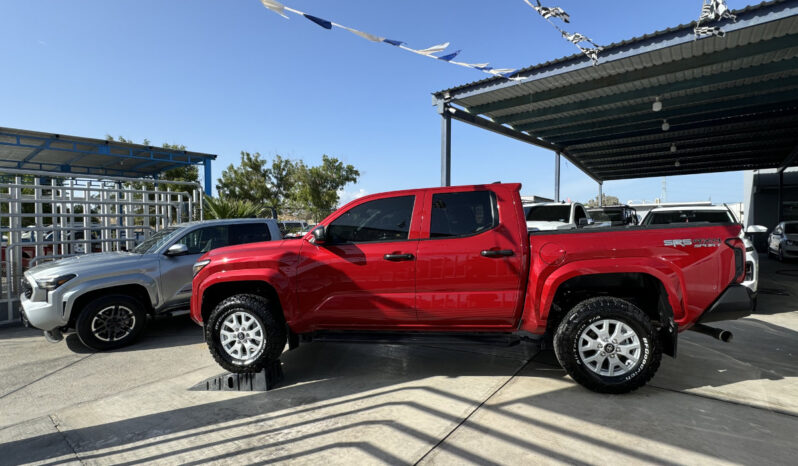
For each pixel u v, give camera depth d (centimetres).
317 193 2631
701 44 776
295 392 388
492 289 385
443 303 391
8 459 288
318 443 293
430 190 413
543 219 1002
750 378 396
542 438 291
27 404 381
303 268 413
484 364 450
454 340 397
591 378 357
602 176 2416
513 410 335
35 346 574
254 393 389
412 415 331
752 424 305
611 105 1174
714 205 880
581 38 478
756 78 967
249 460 275
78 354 533
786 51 809
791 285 948
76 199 813
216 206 1216
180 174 2403
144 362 495
